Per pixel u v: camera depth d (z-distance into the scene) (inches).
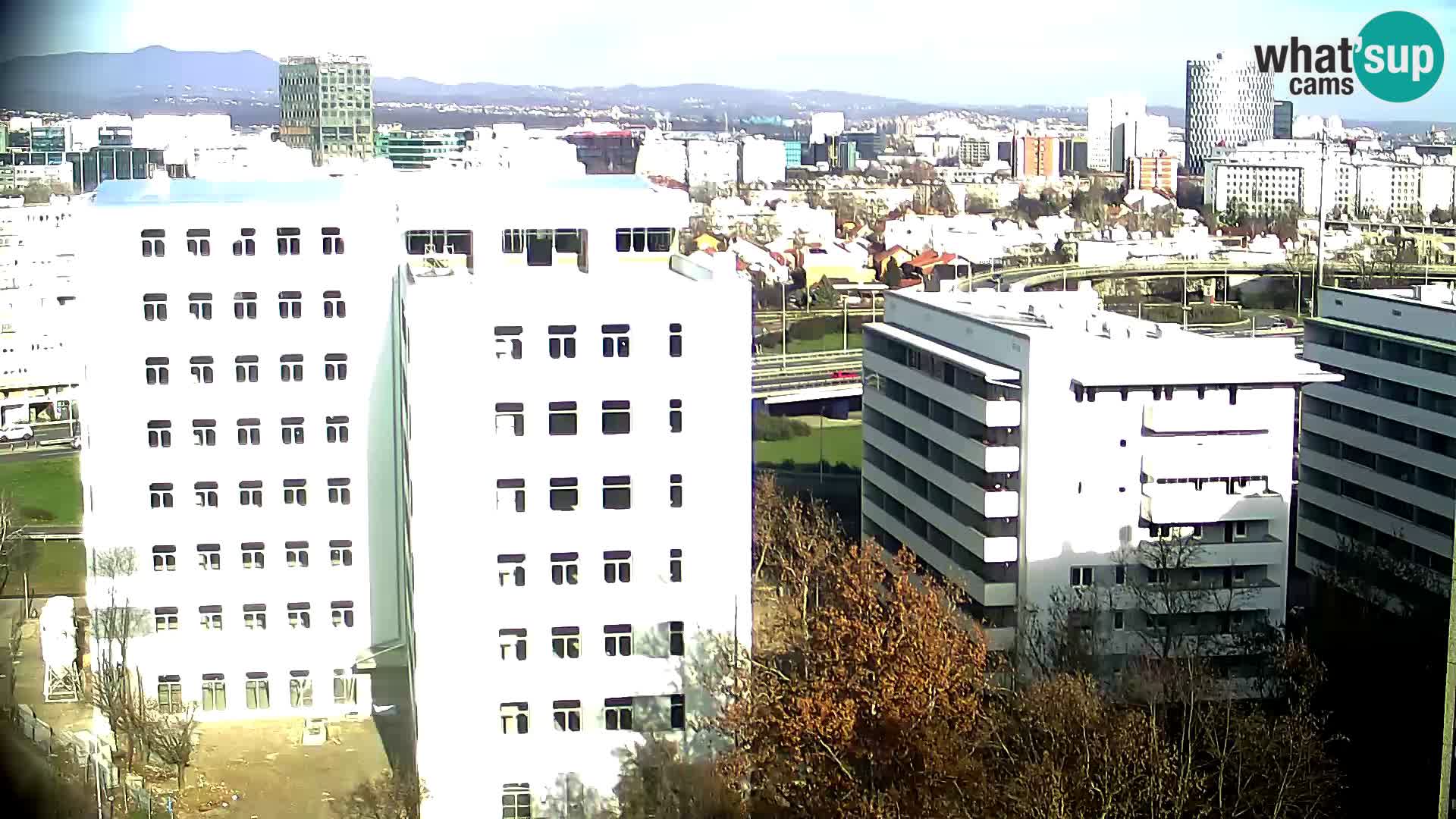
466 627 3125.0
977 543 3937.0
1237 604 3772.1
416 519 3080.7
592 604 3149.6
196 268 3673.7
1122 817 2610.7
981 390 4010.8
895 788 2736.2
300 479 3774.6
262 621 3814.0
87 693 3838.6
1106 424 3836.1
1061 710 2925.7
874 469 4800.7
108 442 3695.9
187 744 3449.8
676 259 3629.4
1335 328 4913.9
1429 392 4498.0
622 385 3093.0
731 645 3191.4
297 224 3693.4
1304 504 5014.8
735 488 3149.6
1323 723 3314.5
